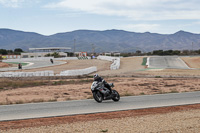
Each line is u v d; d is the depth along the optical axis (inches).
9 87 952.9
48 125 333.4
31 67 2534.5
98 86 527.5
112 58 3107.8
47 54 5305.1
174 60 3070.9
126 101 546.6
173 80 1190.9
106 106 481.7
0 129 313.7
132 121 355.9
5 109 458.0
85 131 304.2
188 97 611.2
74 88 886.4
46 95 709.3
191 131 306.8
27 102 553.3
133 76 1446.9
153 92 756.0
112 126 328.2
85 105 497.0
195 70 1862.7
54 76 1478.8
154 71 1749.5
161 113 415.8
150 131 305.3
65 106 486.9
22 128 317.4
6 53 6638.8
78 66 2593.5
